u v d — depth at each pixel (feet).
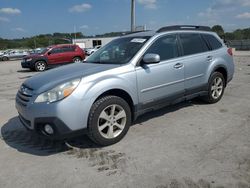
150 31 18.06
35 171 12.30
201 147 13.80
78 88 13.16
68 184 11.16
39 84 13.82
